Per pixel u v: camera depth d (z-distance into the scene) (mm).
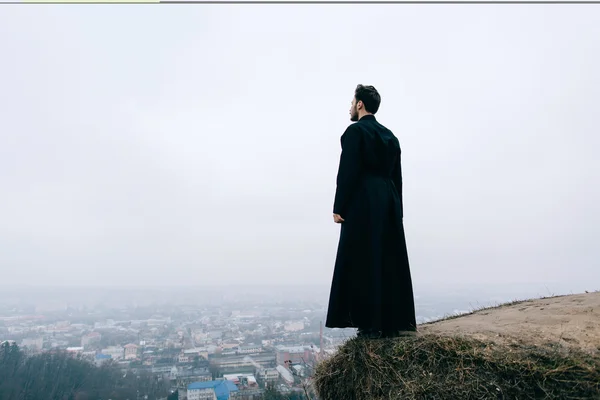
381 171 2729
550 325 2312
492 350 2068
